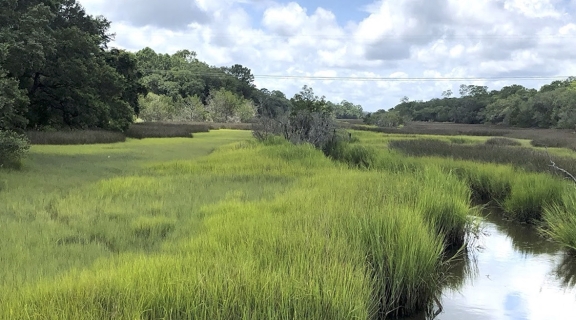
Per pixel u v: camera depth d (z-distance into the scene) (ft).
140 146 91.04
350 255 17.92
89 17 104.12
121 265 16.43
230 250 17.67
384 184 33.71
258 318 12.80
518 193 37.17
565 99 208.23
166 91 342.03
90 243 21.45
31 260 18.25
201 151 81.15
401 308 19.02
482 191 46.11
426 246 20.07
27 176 42.60
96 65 91.50
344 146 74.59
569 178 41.01
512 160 57.98
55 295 13.10
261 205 27.99
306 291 14.03
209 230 22.06
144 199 32.35
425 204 27.91
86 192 34.76
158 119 269.03
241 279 14.42
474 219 31.96
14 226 23.62
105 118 119.34
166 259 16.67
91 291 13.51
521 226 35.60
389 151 68.18
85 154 68.64
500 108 286.87
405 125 265.95
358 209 24.07
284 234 19.52
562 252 28.89
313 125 81.76
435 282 20.88
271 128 89.56
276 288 13.93
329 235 20.30
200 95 362.33
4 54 50.14
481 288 22.99
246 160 57.16
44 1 72.90
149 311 12.76
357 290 15.07
